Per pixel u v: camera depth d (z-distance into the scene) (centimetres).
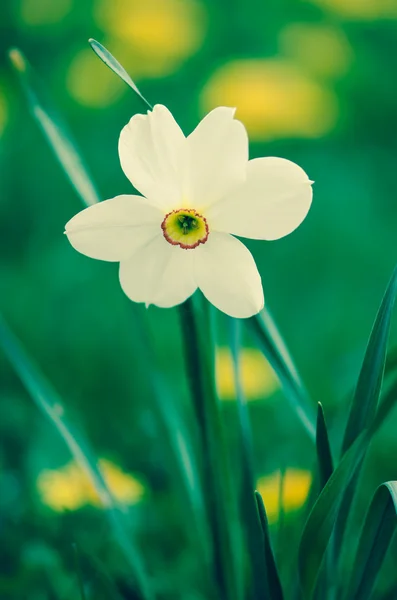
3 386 115
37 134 211
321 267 177
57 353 141
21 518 64
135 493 73
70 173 51
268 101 185
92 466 53
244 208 45
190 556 63
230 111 45
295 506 64
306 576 48
